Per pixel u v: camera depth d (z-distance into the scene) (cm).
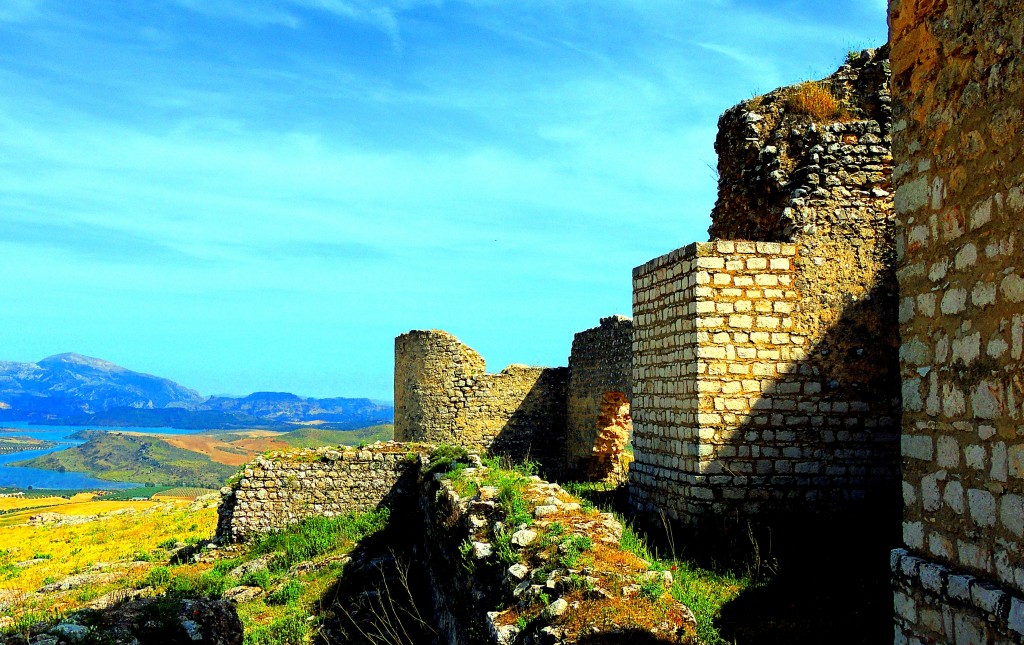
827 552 1052
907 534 541
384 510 1953
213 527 2495
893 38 563
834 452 1182
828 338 1196
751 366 1187
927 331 522
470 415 3038
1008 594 437
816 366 1192
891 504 1173
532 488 1123
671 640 610
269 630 1270
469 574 898
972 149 480
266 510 1994
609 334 2534
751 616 861
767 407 1182
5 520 3669
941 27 508
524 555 821
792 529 1151
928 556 516
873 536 1089
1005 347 449
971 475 476
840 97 1287
